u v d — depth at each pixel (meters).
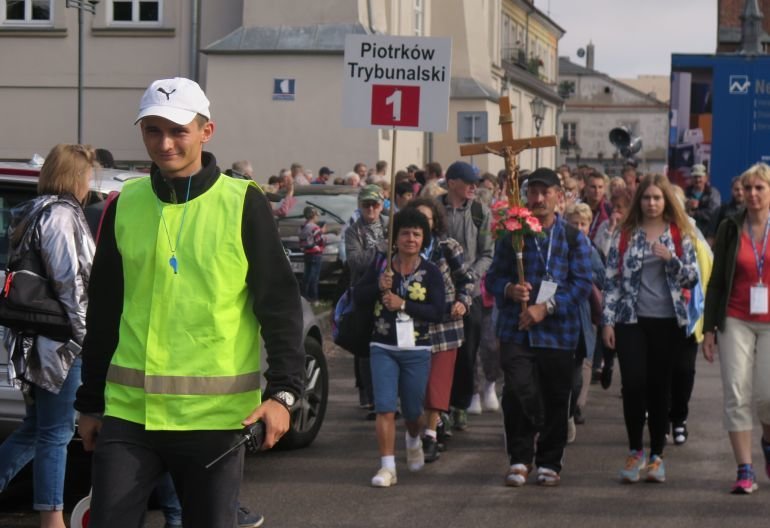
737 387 8.68
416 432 9.40
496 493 8.79
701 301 9.02
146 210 4.80
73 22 31.70
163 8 31.56
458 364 10.72
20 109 32.06
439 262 9.40
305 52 29.97
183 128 4.70
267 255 4.73
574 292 8.85
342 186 23.61
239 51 30.17
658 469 9.12
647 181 8.96
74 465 9.34
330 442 10.61
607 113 112.69
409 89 9.90
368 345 9.12
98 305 4.90
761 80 23.22
